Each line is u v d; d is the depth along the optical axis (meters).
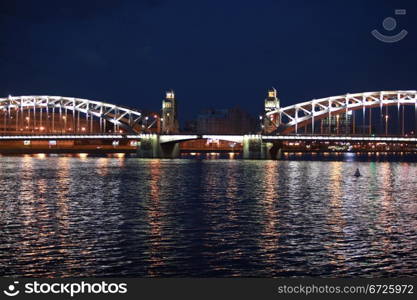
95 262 26.16
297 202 49.94
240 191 61.22
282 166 138.62
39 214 40.50
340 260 26.62
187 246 29.39
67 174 91.69
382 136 181.12
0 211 41.91
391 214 41.59
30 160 165.25
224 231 33.72
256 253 27.92
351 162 194.12
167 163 152.38
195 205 46.94
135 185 68.62
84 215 40.16
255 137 193.88
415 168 138.38
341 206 46.88
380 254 27.75
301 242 30.47
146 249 28.67
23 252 27.80
